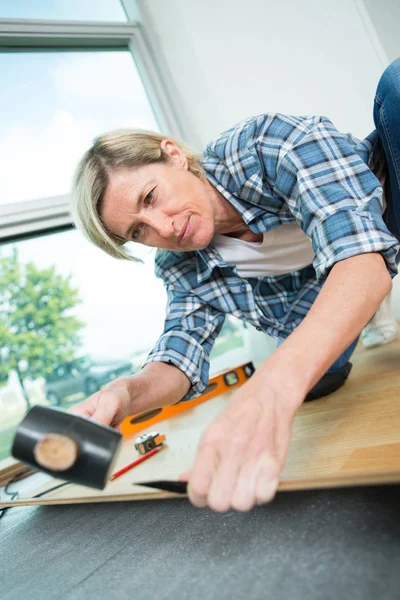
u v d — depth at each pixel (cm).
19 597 63
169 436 141
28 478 169
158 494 62
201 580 51
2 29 205
